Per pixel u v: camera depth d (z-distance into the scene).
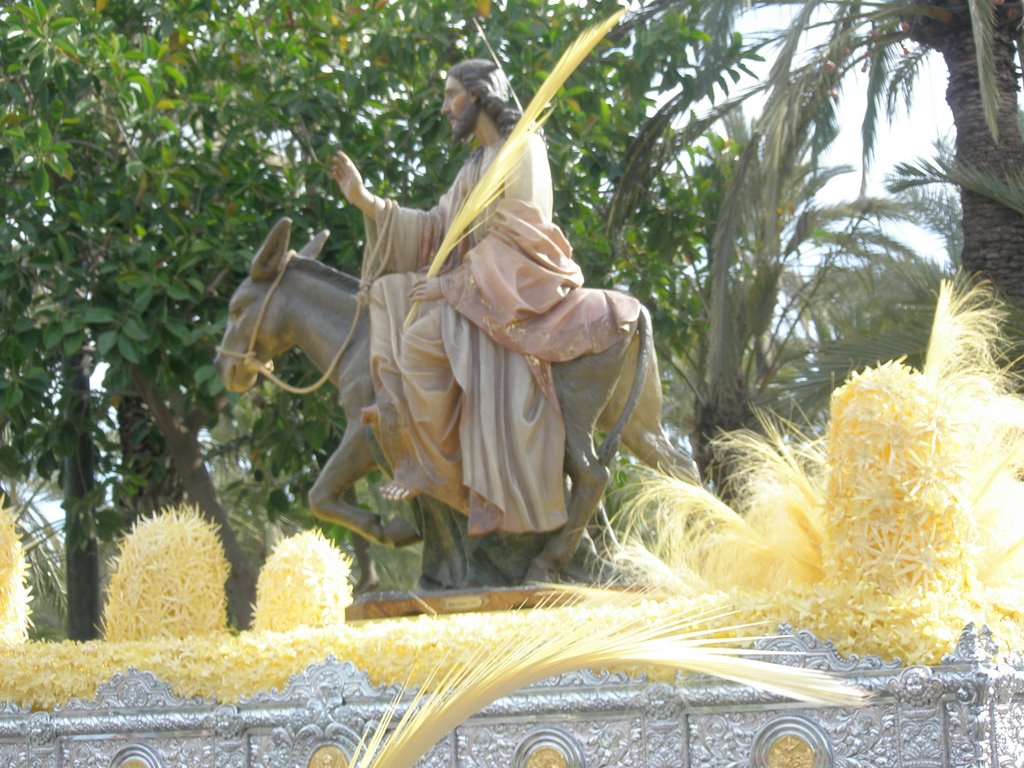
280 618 6.04
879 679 4.43
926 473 4.86
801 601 4.67
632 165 12.58
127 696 5.43
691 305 12.95
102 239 11.09
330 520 6.89
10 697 5.68
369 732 4.98
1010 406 5.52
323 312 7.15
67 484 11.84
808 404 11.53
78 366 11.48
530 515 6.21
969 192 11.45
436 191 11.38
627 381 6.46
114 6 11.84
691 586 5.64
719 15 11.93
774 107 11.31
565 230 11.57
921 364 11.18
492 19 11.70
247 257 10.69
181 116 11.54
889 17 12.01
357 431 6.81
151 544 6.35
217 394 10.50
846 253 15.12
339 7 11.74
